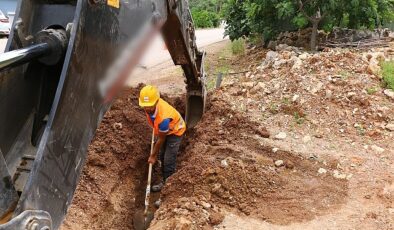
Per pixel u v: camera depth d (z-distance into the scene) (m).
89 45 2.50
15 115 2.54
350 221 4.63
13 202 2.06
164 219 4.55
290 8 10.64
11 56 2.19
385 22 13.77
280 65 8.91
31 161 2.49
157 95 5.76
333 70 8.12
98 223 5.15
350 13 10.98
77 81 2.41
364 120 6.89
